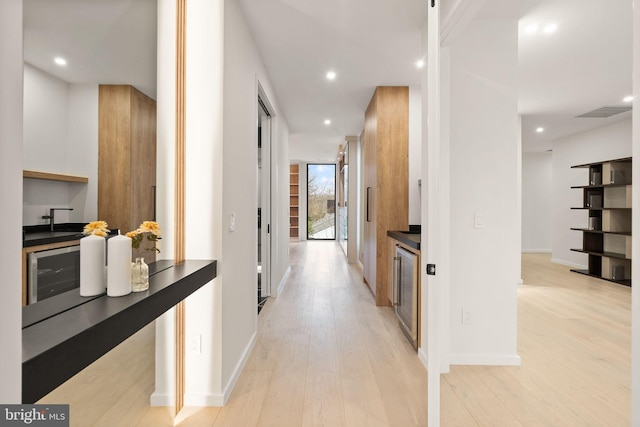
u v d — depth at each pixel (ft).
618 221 17.42
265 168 13.76
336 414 5.99
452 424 5.79
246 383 7.07
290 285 15.98
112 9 3.97
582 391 6.86
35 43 2.88
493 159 8.05
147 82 5.00
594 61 10.85
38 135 2.88
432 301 4.95
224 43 6.41
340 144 25.12
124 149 4.36
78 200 3.45
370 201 14.51
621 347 9.04
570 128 19.93
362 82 12.25
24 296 2.82
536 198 28.04
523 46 9.81
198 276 5.35
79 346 2.77
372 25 8.57
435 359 4.93
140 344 5.13
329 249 29.35
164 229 5.95
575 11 8.05
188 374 6.28
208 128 6.31
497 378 7.39
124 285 3.84
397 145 12.54
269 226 13.92
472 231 8.05
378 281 12.57
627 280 16.94
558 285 16.28
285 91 13.25
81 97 3.46
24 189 2.75
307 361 8.08
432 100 4.99
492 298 8.05
